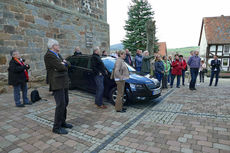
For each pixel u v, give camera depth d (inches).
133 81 194.4
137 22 945.5
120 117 164.1
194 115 168.6
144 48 935.0
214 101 221.0
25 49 282.8
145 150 106.3
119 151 105.3
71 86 271.7
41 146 110.1
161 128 138.9
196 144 112.7
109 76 207.8
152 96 196.4
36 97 210.5
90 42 437.7
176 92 287.1
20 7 272.1
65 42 362.9
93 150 106.3
